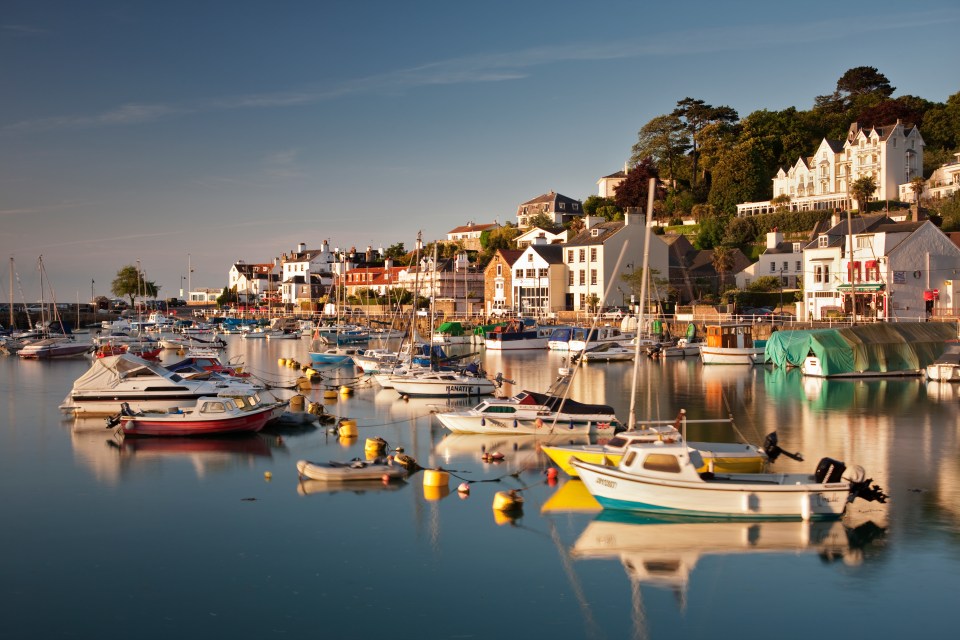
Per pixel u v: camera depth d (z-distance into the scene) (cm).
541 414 4384
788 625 2180
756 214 14412
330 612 2252
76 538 2805
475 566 2552
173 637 2116
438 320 13788
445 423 4456
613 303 12356
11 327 14512
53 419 5006
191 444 4234
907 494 3197
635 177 15750
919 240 9381
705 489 2859
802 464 3675
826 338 7144
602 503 2973
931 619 2202
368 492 3322
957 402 5484
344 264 19875
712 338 8381
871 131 13588
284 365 8894
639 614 2244
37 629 2156
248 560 2603
